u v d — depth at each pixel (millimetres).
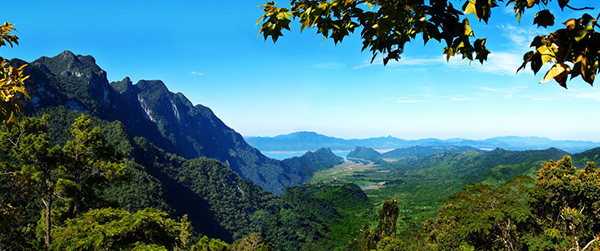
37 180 18156
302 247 119625
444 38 1964
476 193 21656
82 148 21125
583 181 19016
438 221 35000
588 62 1447
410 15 2070
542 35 1613
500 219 18484
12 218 4660
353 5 2289
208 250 17734
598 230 18750
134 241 13938
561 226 19266
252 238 41750
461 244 22531
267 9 2559
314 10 2357
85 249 12898
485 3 1878
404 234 44281
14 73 3381
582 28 1435
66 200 20062
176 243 17062
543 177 21516
